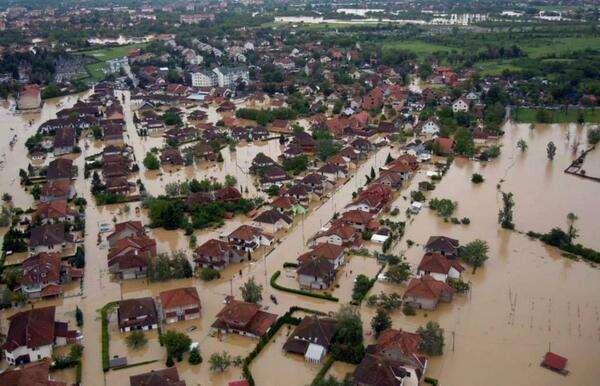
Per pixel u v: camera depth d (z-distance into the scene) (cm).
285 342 11300
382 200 17462
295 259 14488
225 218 16975
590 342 11188
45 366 10225
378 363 9956
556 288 13088
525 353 10888
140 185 19150
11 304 12581
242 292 12606
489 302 12550
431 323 11088
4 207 17500
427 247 14462
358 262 14300
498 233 15825
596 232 15838
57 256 14100
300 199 17925
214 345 11250
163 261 13650
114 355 10931
